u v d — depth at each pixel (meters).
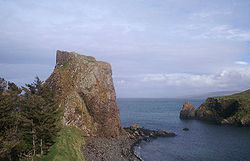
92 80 75.94
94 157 47.25
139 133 86.12
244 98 118.12
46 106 33.75
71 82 74.19
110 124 72.19
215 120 123.50
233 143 72.25
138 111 194.38
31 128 33.19
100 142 61.12
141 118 139.75
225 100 125.69
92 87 74.62
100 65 81.81
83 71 77.00
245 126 105.00
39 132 32.47
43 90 36.22
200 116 135.62
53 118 34.78
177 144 70.69
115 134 72.38
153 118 140.62
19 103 31.27
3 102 25.36
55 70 79.69
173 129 99.94
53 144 39.03
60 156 36.56
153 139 78.00
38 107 32.81
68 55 85.12
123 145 65.19
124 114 164.88
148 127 104.88
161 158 55.22
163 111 196.62
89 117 68.50
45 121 33.62
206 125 112.50
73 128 60.66
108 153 52.97
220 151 62.38
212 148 65.81
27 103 31.91
